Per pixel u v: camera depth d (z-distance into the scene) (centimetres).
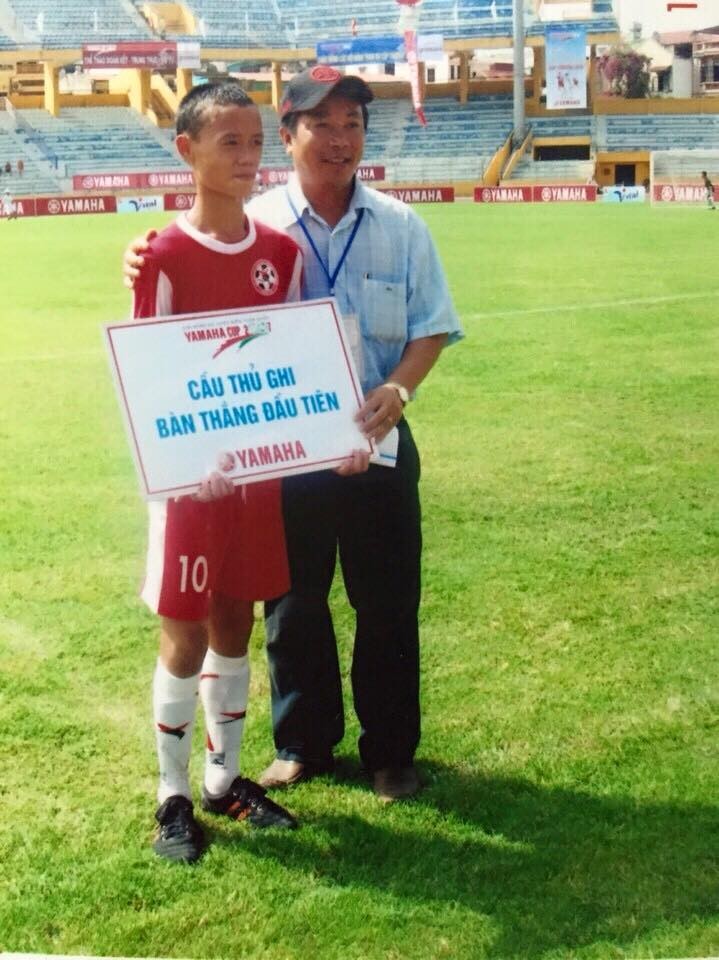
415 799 356
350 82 323
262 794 350
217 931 293
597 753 384
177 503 312
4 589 550
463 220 3234
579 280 1780
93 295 1700
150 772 378
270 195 348
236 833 339
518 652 466
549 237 2583
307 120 324
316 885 312
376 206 339
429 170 4831
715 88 6297
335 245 337
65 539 623
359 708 365
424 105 5234
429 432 838
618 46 6194
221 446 304
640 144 5009
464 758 382
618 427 848
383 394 324
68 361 1165
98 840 337
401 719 360
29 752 391
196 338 304
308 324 313
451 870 318
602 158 5000
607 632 487
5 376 1085
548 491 692
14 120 4934
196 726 411
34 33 4869
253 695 439
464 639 479
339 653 468
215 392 305
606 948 284
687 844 329
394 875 316
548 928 292
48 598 539
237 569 325
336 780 372
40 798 361
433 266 346
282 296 322
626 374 1039
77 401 973
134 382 298
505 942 287
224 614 333
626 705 420
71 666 464
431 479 720
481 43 5078
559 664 455
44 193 4578
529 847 329
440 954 283
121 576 569
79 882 314
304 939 290
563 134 5047
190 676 327
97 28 5025
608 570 561
